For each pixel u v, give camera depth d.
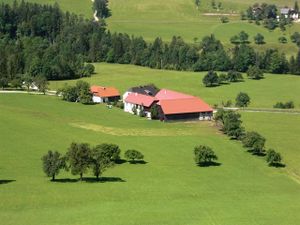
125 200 116.31
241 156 162.25
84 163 131.75
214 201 117.88
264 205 115.69
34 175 135.62
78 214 104.62
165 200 117.38
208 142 175.12
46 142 167.00
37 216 103.06
